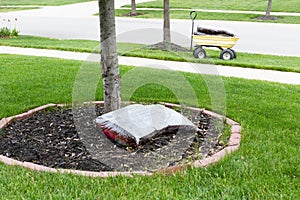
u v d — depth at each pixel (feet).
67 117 15.17
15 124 14.61
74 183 10.33
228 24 57.88
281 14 67.46
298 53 36.88
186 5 80.74
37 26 56.85
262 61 30.35
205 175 10.89
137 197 9.76
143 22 58.13
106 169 11.41
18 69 24.48
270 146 12.89
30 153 12.34
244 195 9.94
